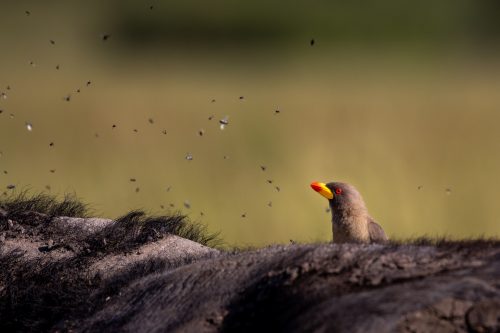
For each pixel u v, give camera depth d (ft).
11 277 21.31
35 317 20.43
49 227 22.82
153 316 18.31
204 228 24.12
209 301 17.85
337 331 15.24
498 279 15.76
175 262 21.16
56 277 21.16
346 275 16.83
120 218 23.24
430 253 17.13
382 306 15.40
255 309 17.06
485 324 14.96
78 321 19.76
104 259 21.53
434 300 15.29
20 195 24.59
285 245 18.89
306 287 16.79
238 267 18.44
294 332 15.78
